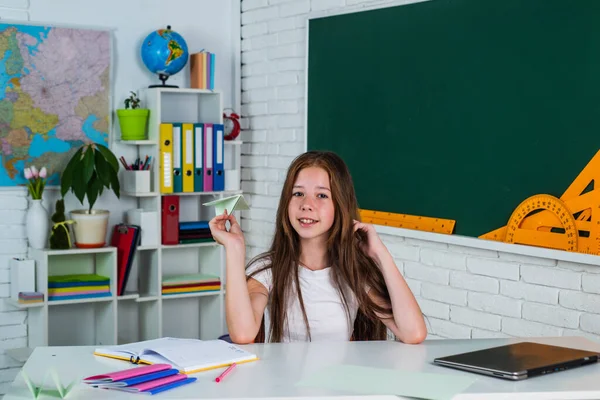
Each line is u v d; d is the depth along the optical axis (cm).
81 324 450
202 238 461
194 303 492
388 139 387
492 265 340
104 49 445
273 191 471
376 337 247
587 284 302
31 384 169
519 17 322
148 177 439
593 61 294
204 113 477
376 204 395
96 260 447
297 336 236
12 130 423
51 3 432
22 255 429
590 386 178
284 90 458
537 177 316
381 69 389
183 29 476
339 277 238
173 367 186
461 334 357
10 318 430
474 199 343
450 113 354
